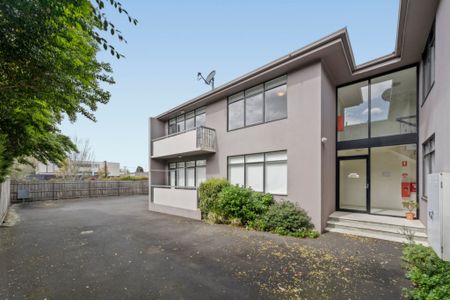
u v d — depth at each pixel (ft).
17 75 10.00
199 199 30.63
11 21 8.17
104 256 16.33
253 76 27.68
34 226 26.71
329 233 22.09
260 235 21.59
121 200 55.93
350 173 28.63
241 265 14.46
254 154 28.99
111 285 11.84
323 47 21.65
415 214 23.31
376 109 26.37
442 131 14.90
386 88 25.89
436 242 13.53
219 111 34.04
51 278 12.69
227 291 11.16
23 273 13.39
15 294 10.90
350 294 10.84
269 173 27.25
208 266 14.34
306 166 23.58
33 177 78.18
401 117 24.75
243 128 30.27
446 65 13.91
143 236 21.83
